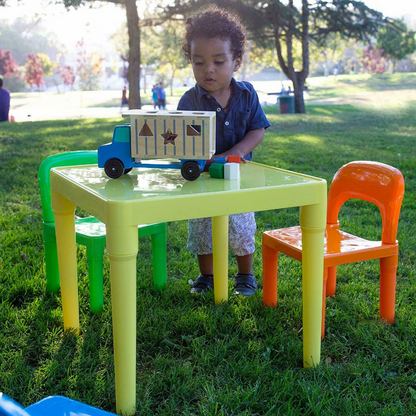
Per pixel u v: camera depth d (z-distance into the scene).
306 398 1.61
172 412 1.56
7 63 52.91
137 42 15.12
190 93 2.35
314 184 1.62
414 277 2.67
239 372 1.78
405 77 39.00
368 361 1.82
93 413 0.91
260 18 15.41
